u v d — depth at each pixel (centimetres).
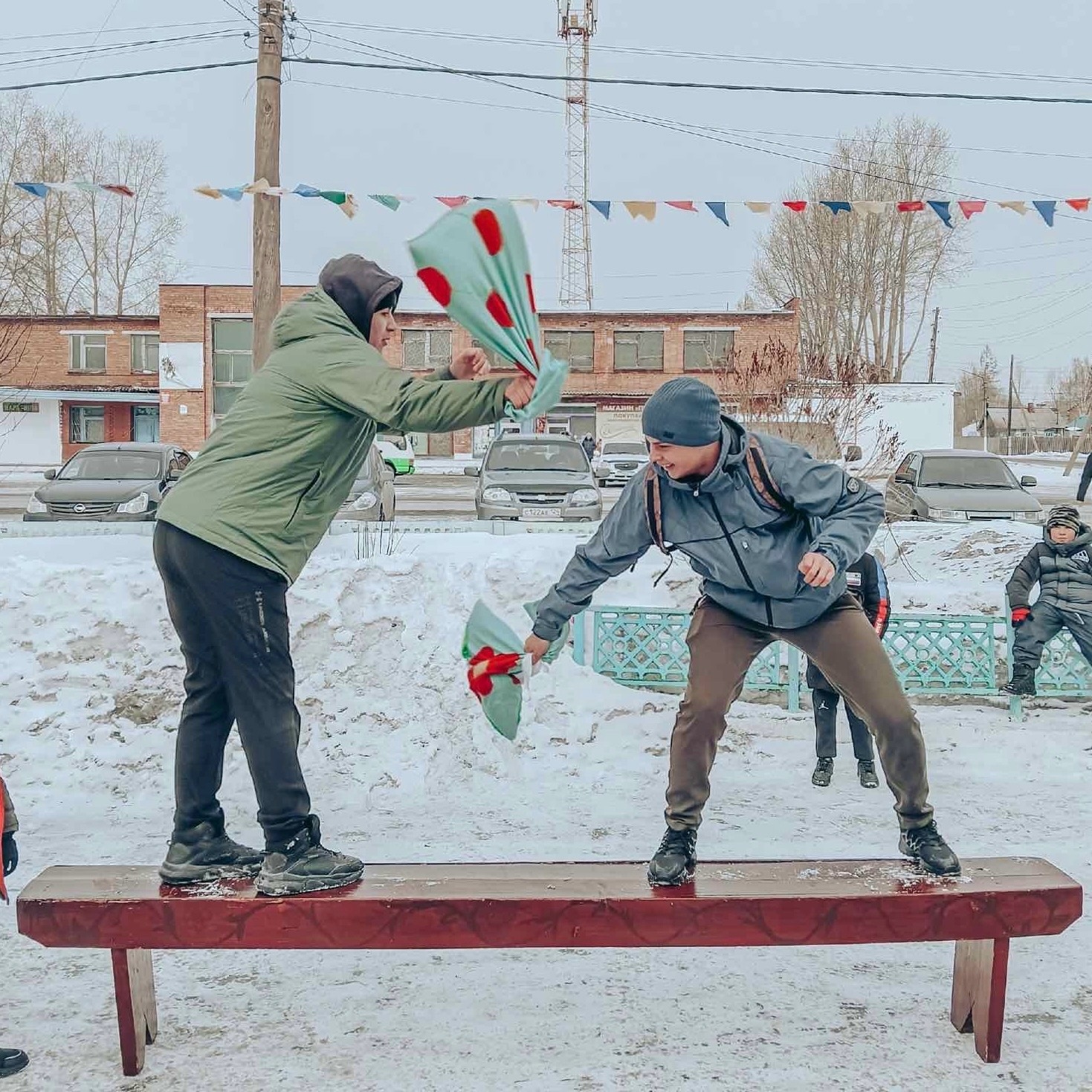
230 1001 345
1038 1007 341
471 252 264
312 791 575
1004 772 624
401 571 666
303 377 296
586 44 3766
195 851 316
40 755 580
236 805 548
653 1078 296
